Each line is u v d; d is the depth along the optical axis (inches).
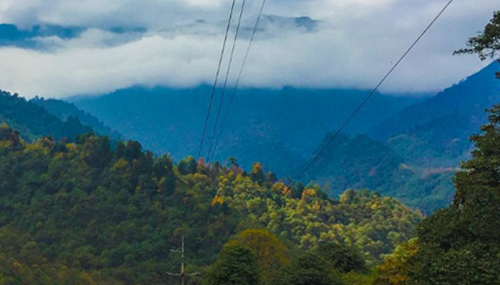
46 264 4500.5
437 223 1006.4
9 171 5826.8
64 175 5831.7
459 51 1021.8
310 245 5703.7
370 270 2117.4
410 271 1048.8
